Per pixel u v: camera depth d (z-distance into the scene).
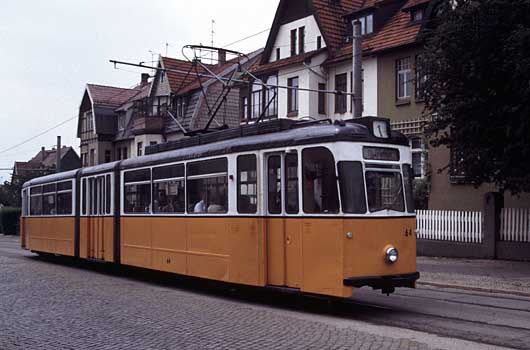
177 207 15.26
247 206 12.81
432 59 17.58
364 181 11.21
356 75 19.39
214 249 13.75
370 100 29.69
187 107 47.09
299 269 11.64
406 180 11.84
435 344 8.83
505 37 16.20
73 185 21.33
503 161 16.83
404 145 11.92
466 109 17.05
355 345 8.77
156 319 10.96
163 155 16.09
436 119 18.34
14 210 58.00
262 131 13.07
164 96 48.81
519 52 15.41
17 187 64.19
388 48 28.31
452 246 21.78
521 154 16.56
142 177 17.00
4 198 68.31
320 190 11.34
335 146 11.15
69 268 20.95
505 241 20.22
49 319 11.12
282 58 35.81
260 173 12.51
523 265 18.77
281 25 36.03
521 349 8.59
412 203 11.88
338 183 11.04
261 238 12.37
